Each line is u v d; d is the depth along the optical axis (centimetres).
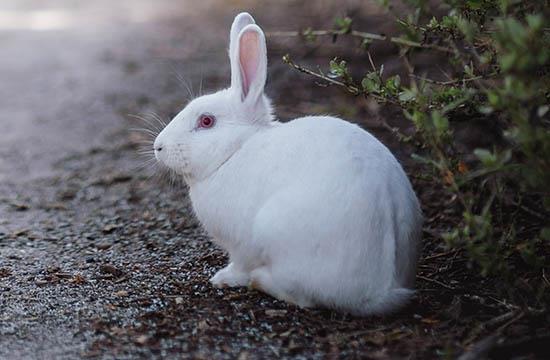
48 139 1573
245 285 861
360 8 2091
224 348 723
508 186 938
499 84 874
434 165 762
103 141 1545
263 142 825
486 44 795
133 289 866
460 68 957
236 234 828
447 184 754
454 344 722
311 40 1015
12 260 980
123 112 1720
